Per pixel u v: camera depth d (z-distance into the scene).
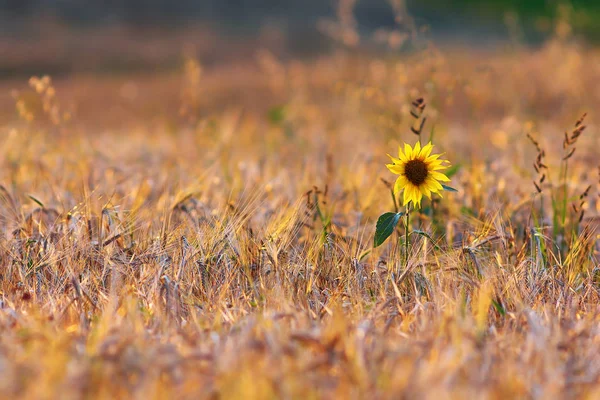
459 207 6.26
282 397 2.98
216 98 22.16
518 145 8.73
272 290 4.43
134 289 4.52
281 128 13.45
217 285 4.68
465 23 50.59
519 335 3.92
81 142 9.39
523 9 52.72
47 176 7.38
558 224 5.98
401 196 5.72
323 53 39.62
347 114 13.09
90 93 26.88
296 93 16.41
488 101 14.98
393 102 8.94
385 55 28.67
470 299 4.43
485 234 5.16
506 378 3.20
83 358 3.26
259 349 3.35
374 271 4.80
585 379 3.29
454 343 3.48
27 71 35.56
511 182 7.13
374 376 3.21
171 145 10.86
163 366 3.21
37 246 5.11
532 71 17.69
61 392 2.93
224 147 9.50
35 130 10.35
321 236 5.16
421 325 3.96
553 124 12.55
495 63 19.12
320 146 10.78
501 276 4.71
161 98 24.08
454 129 12.13
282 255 4.89
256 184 7.13
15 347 3.43
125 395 3.09
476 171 6.70
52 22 45.09
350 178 6.98
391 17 51.12
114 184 7.13
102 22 46.28
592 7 50.53
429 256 5.14
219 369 3.18
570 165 8.02
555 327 3.86
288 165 8.81
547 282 4.74
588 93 15.91
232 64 36.25
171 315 4.18
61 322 4.07
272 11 50.88
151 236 5.19
